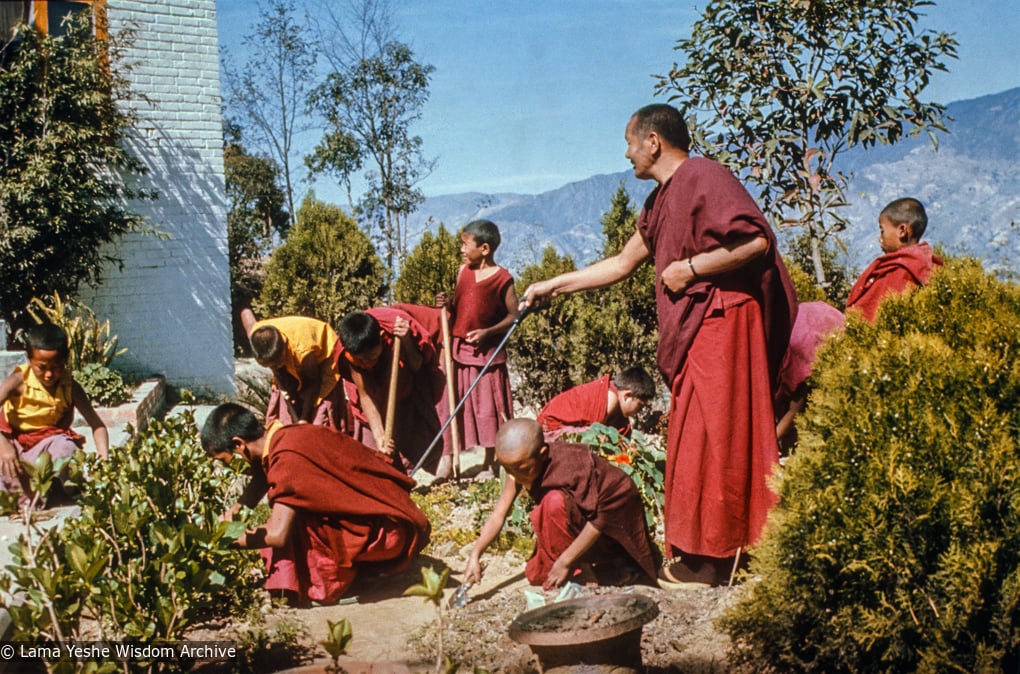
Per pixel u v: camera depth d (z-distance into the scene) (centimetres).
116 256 1303
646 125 487
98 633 471
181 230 1345
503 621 462
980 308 435
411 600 520
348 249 1493
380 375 726
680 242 467
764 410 468
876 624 356
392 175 2272
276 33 2544
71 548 401
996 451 356
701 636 424
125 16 1298
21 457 654
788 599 375
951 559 349
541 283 547
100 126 1221
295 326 714
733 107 898
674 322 474
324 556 515
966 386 376
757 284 465
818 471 380
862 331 441
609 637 355
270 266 1498
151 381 1269
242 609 500
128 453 532
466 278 799
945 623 350
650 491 594
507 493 503
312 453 508
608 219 1133
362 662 437
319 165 2258
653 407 1016
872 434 373
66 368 673
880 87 869
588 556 503
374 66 2230
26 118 1156
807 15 863
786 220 898
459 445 791
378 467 530
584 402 686
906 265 633
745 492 466
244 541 502
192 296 1352
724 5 882
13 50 1179
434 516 661
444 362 776
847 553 363
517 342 1045
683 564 485
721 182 458
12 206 1138
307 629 482
